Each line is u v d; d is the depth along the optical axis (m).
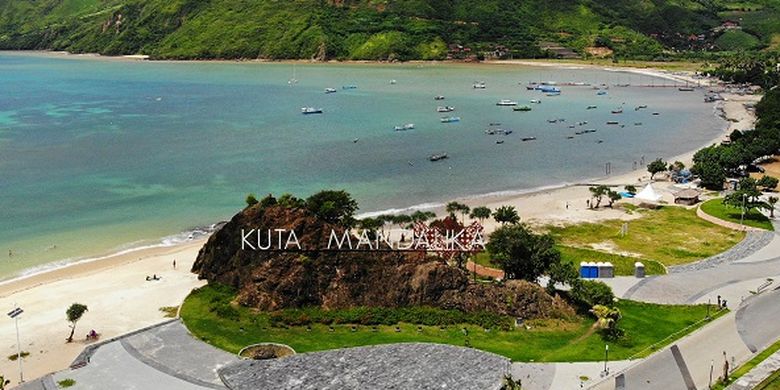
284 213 117.50
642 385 85.19
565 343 98.69
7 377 90.88
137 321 108.00
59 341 101.81
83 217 168.50
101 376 88.06
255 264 114.69
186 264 134.12
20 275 131.25
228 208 176.62
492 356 91.06
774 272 127.00
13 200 182.12
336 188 196.12
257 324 103.75
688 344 96.38
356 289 110.25
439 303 109.06
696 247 144.12
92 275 130.00
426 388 82.31
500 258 116.12
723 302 110.25
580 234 154.50
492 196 189.62
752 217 161.25
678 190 191.12
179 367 90.44
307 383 84.06
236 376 86.25
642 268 125.12
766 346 95.06
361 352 92.50
